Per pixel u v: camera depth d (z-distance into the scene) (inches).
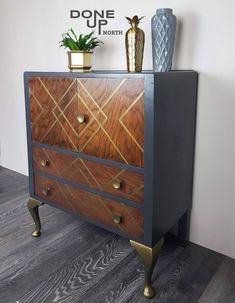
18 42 86.1
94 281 51.0
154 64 52.7
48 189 59.1
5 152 103.5
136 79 40.7
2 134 102.4
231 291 49.0
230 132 52.4
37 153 58.9
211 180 56.7
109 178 48.0
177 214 54.0
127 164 44.9
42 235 64.5
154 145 41.6
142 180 43.8
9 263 55.2
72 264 55.2
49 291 48.7
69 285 50.0
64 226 68.2
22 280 51.0
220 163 54.9
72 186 54.4
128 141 43.8
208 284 50.5
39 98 54.9
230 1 47.9
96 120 46.9
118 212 48.5
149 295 47.3
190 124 53.5
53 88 51.8
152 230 44.8
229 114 51.8
